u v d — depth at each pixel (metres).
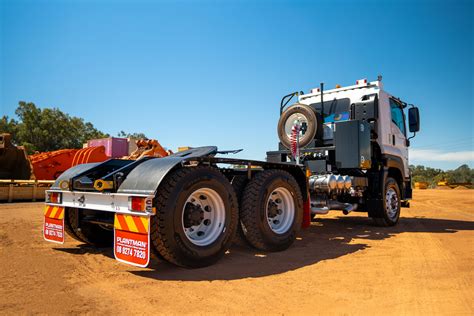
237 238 5.16
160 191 3.76
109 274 3.79
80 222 4.86
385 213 7.71
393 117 8.69
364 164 7.02
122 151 19.53
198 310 2.77
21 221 8.21
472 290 3.27
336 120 8.22
